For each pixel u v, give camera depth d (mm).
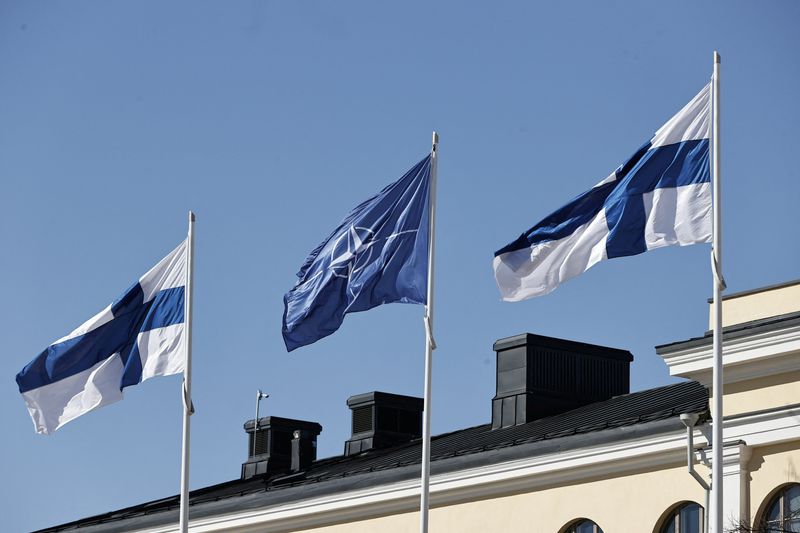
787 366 49094
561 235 45594
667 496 51750
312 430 77938
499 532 56062
